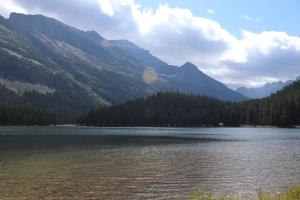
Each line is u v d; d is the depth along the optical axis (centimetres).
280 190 3538
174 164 5378
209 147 8531
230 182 3969
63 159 5925
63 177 4219
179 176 4331
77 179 4097
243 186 3753
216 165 5284
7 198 3206
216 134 15538
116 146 8731
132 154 6806
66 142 10038
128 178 4175
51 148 7994
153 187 3694
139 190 3550
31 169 4809
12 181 3953
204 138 12431
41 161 5647
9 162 5506
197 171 4709
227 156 6481
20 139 11312
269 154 6800
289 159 5991
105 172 4606
